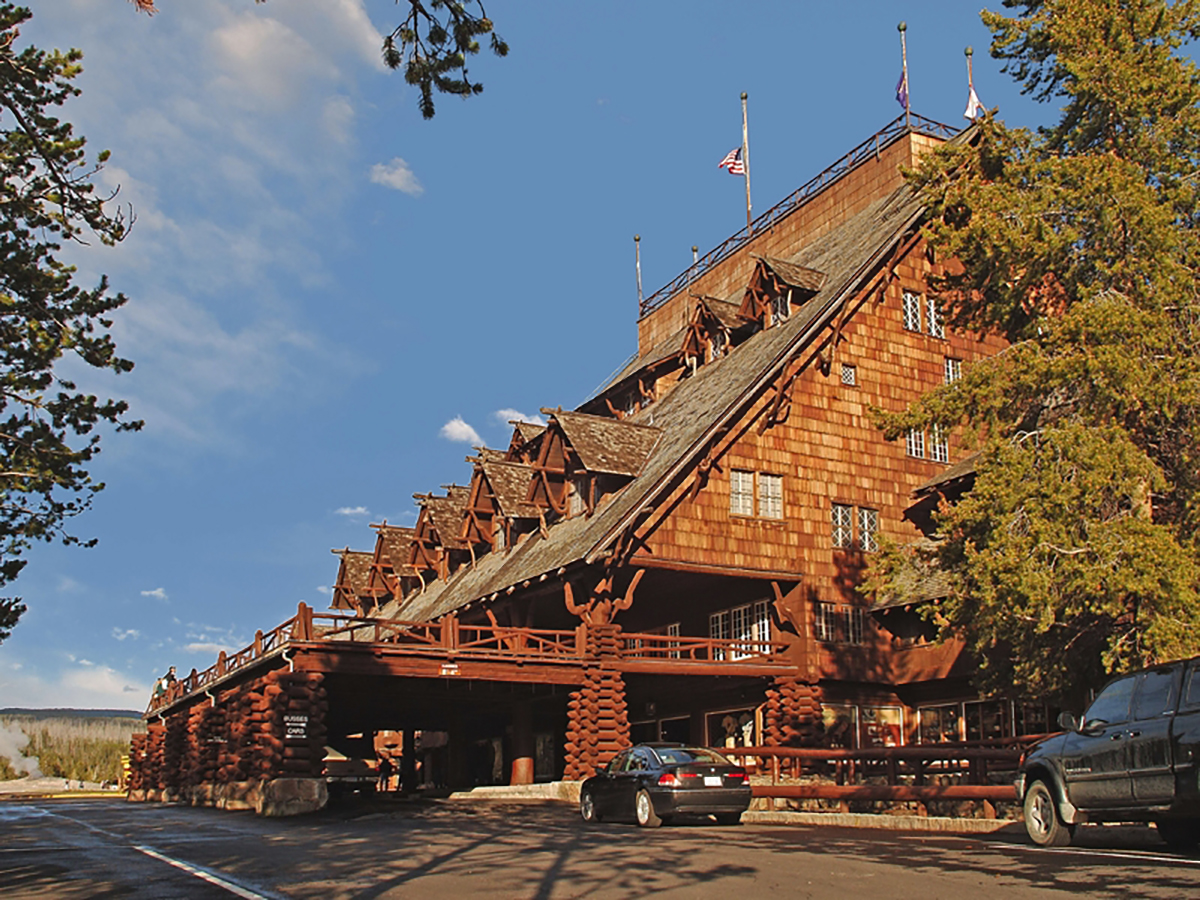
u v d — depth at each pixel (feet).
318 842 51.85
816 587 107.34
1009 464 61.72
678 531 102.68
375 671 88.79
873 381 114.83
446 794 116.67
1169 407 63.93
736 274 154.51
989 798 52.39
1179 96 68.59
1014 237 67.21
